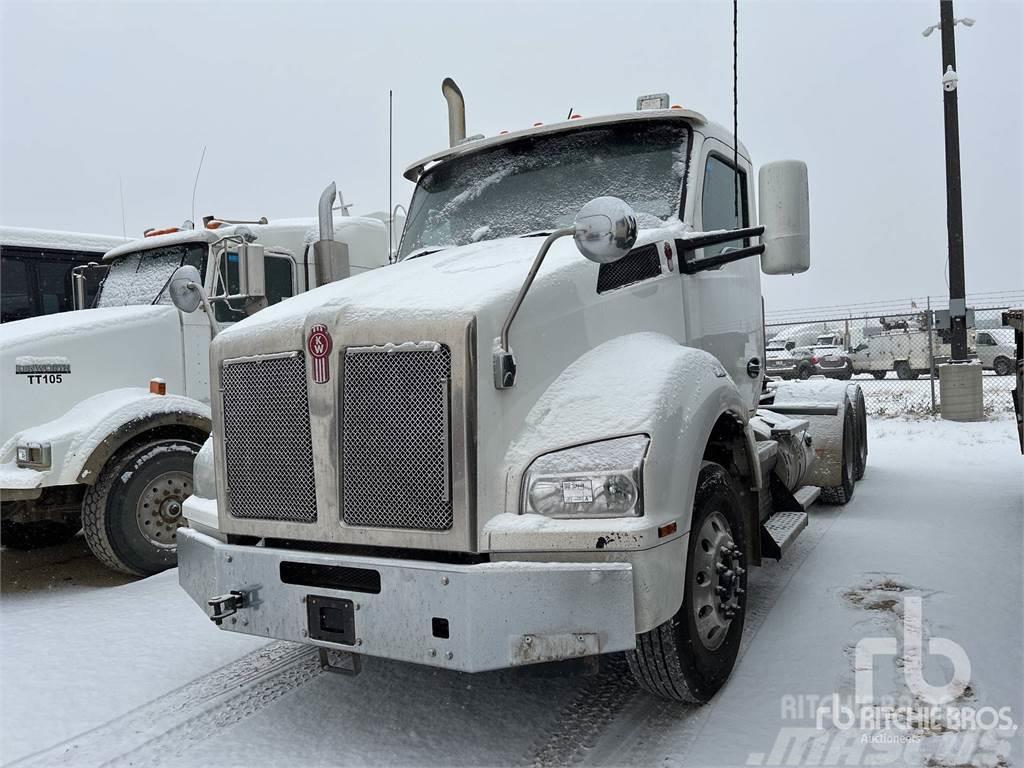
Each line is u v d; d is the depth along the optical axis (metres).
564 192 4.29
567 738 3.18
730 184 4.56
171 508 5.99
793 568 5.26
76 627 4.81
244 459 3.30
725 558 3.47
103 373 6.11
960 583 4.75
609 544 2.68
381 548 2.98
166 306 6.48
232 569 3.26
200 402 6.46
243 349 3.28
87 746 3.32
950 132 14.20
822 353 30.55
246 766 3.10
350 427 2.97
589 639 2.66
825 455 6.97
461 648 2.70
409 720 3.41
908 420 14.08
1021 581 4.75
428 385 2.83
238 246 6.20
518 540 2.75
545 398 3.04
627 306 3.48
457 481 2.78
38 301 9.77
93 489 5.77
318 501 3.04
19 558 6.91
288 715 3.51
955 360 14.13
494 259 3.49
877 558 5.38
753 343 4.86
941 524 6.28
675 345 3.48
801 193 3.87
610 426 2.89
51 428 5.72
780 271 3.87
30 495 5.48
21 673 4.10
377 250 7.55
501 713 3.43
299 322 3.12
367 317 2.94
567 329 3.18
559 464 2.82
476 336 2.79
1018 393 6.91
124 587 5.64
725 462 3.76
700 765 2.91
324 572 3.06
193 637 4.56
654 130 4.30
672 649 3.07
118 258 7.39
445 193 4.73
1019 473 8.48
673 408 2.98
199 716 3.55
